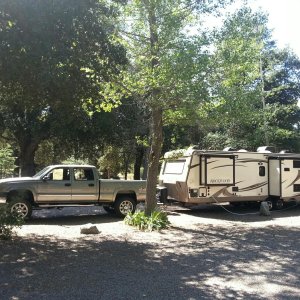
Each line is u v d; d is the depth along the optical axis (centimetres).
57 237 1051
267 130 2366
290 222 1419
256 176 1727
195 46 1091
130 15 1224
